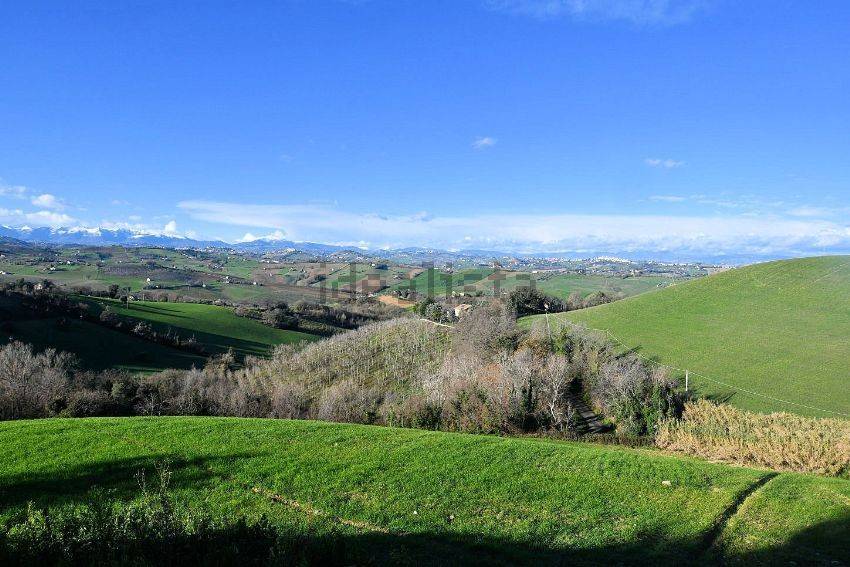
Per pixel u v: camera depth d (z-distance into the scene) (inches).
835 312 2965.1
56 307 3791.8
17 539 428.1
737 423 1604.3
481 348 2933.1
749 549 684.1
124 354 3376.0
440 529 692.7
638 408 1790.1
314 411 2426.2
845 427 1449.3
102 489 751.7
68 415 2031.3
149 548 430.3
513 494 847.1
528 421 1889.8
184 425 1183.6
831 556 665.6
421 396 2293.3
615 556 647.1
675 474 988.6
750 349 2564.0
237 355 3892.7
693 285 3909.9
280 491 799.7
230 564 423.8
